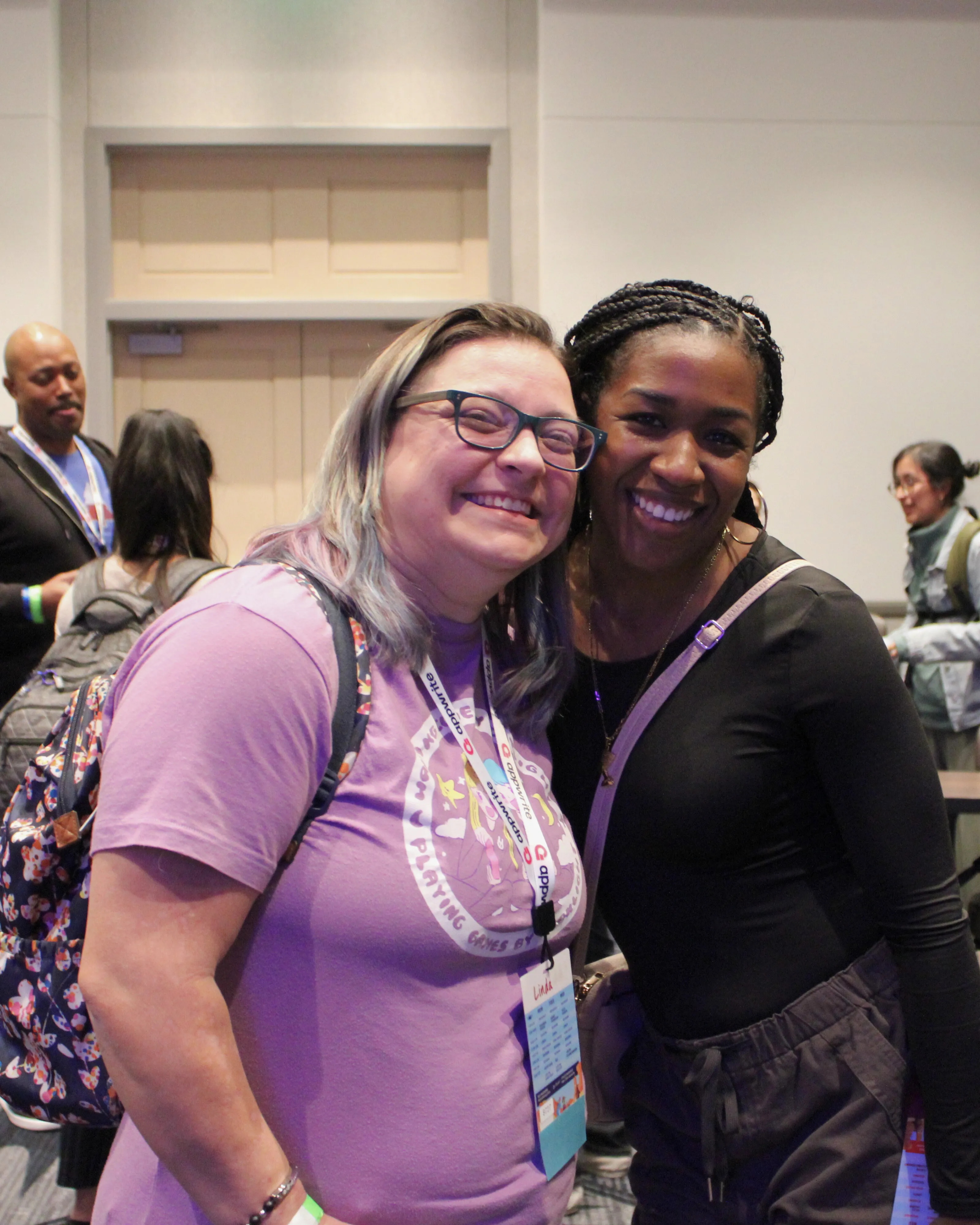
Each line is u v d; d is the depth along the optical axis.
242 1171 0.72
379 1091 0.80
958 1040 0.96
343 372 3.86
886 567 3.77
